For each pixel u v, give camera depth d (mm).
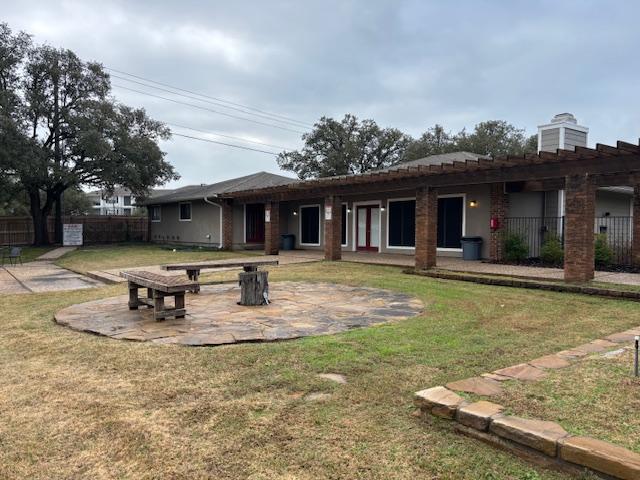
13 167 20188
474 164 9789
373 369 4109
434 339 5090
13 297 8938
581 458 2326
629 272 10688
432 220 11539
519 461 2537
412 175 11344
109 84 24281
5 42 21375
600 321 5992
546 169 9094
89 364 4398
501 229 13336
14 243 25281
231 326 5824
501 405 2965
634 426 2678
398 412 3227
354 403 3393
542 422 2678
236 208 21375
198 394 3613
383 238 17156
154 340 5191
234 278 10859
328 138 40594
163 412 3301
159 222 27531
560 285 8391
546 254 12398
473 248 13711
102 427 3090
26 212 33125
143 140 24484
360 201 17953
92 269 13844
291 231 21328
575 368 3725
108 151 22391
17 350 4977
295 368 4156
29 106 21453
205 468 2592
